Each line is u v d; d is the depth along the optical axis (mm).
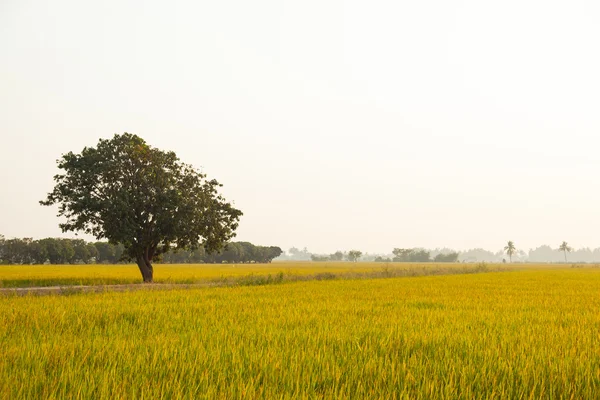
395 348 7199
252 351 6668
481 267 63312
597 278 38719
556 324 10211
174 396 4504
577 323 10297
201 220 33906
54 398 4250
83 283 31109
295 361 5973
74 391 4535
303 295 18266
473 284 27344
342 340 7621
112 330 8820
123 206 30281
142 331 8766
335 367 5680
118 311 11789
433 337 7945
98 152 32469
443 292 20203
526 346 7211
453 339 7785
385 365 5832
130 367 5512
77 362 5762
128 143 33094
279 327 9438
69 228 31094
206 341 7574
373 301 15516
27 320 9797
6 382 4727
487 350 6785
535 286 25531
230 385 4895
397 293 19516
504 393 4887
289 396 4609
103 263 135375
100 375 5086
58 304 13430
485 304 14688
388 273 41250
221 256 167500
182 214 32750
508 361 6129
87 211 31109
